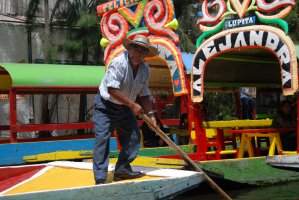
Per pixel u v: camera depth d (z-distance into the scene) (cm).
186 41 1628
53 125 1155
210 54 936
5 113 1842
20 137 1827
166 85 1308
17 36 1864
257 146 1084
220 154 972
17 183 612
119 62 530
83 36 1677
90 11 1706
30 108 1872
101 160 544
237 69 1130
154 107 1584
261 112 1420
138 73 546
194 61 952
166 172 581
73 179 607
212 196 824
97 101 552
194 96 952
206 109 1134
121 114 553
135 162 799
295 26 1494
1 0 1877
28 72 1173
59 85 1199
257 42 877
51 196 473
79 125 1194
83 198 488
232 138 1085
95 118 551
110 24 1093
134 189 512
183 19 1759
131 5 1063
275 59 1112
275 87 1271
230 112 1722
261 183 887
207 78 1100
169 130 1177
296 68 829
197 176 554
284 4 850
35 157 923
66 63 1820
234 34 907
